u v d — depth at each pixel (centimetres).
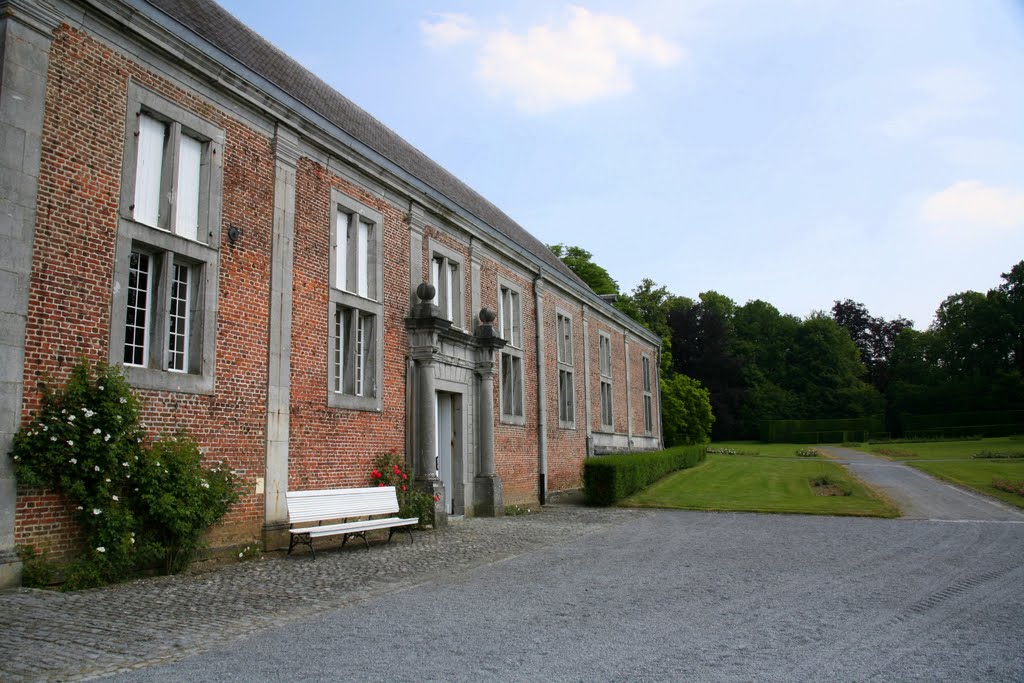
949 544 1178
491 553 1080
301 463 1152
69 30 835
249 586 807
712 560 1012
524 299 2136
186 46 974
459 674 479
